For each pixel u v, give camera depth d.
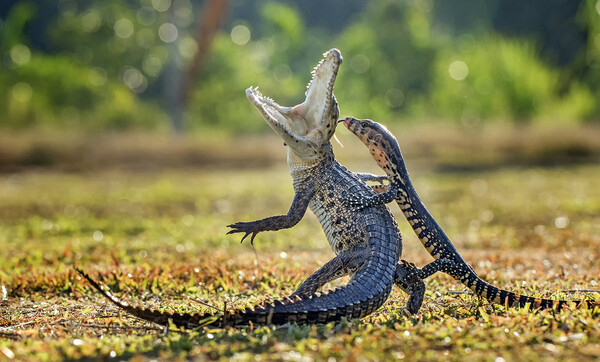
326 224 20.33
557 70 108.81
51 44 137.75
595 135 84.19
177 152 82.19
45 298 23.17
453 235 37.34
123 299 22.78
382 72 117.00
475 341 15.30
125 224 41.66
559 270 26.52
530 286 23.58
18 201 52.69
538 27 126.88
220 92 108.50
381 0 124.31
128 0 130.88
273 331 16.08
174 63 96.69
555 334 15.74
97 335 17.48
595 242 33.34
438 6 141.75
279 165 81.25
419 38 119.56
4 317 20.33
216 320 16.64
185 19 116.81
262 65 118.06
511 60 101.06
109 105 104.56
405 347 15.10
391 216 20.17
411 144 83.31
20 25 116.81
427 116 104.56
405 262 19.64
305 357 14.44
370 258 18.73
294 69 123.25
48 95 105.25
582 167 73.94
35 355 15.10
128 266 27.20
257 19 146.50
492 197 52.84
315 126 20.33
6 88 103.12
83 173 75.25
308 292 19.30
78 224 41.88
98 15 121.25
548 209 45.94
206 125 105.56
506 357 14.45
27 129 93.25
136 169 78.06
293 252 32.22
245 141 88.69
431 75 116.94
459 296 21.98
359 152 79.38
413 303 19.34
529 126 91.06
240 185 62.66
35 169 77.38
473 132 87.69
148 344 15.83
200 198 53.84
